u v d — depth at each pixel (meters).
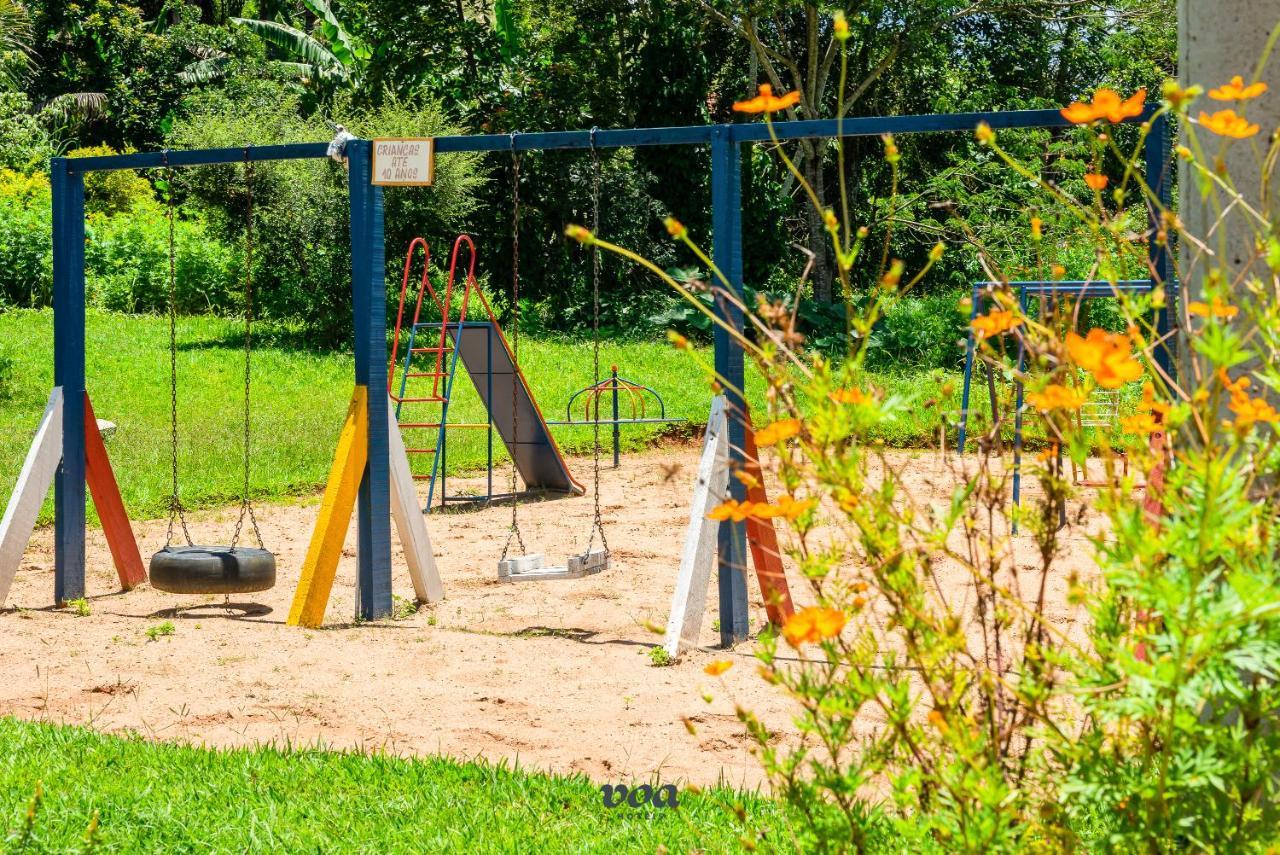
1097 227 2.53
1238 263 2.82
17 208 27.09
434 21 30.75
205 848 4.13
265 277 25.42
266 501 12.78
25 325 23.73
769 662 2.24
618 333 26.09
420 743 5.36
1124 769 2.15
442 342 13.27
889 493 2.15
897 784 2.21
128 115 45.50
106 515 8.76
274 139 25.69
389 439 7.88
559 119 29.27
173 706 5.89
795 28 30.28
